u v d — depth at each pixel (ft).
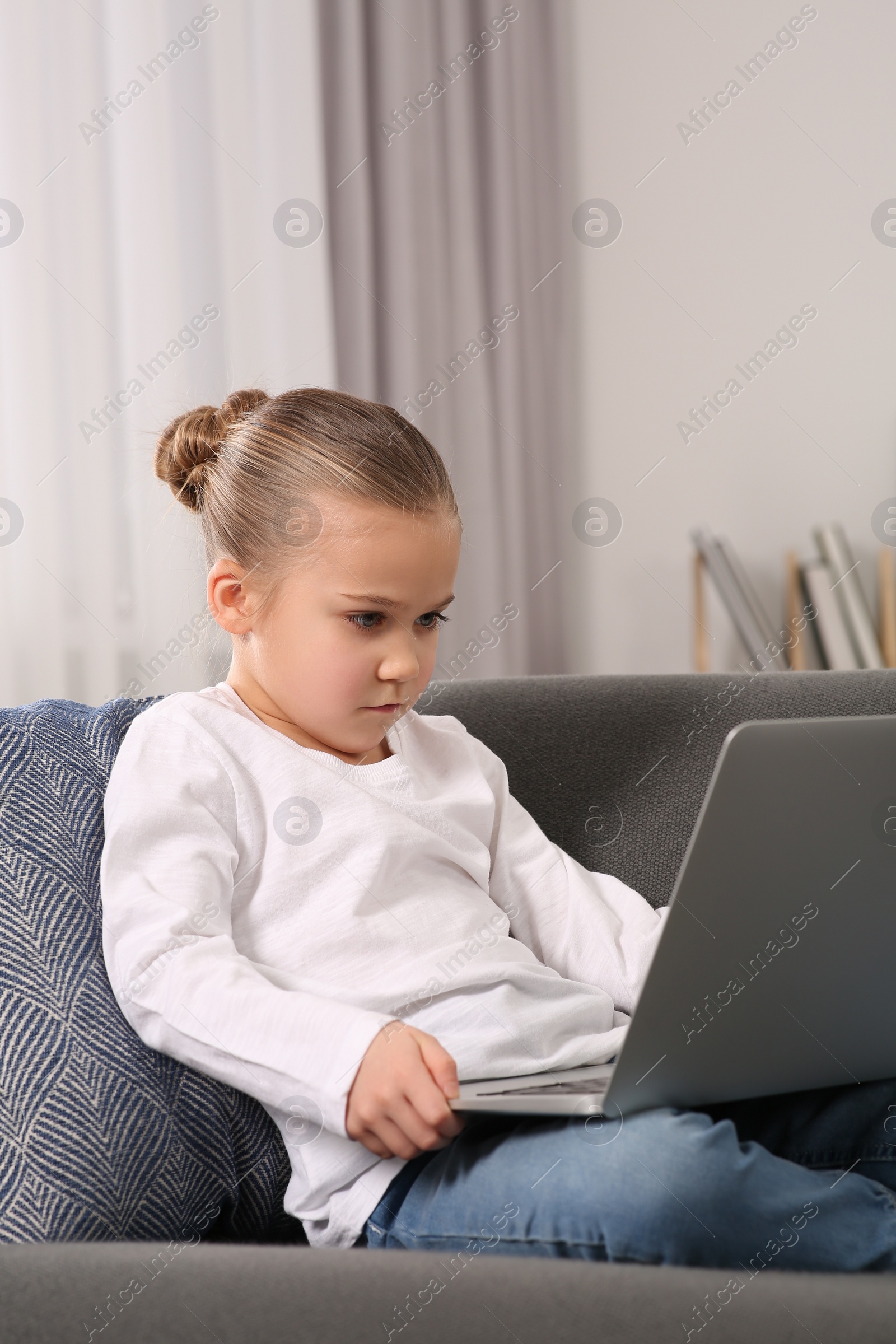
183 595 5.95
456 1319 1.22
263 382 7.30
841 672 3.50
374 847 2.63
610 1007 2.70
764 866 1.82
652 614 9.66
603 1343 1.17
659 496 9.64
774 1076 2.10
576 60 9.44
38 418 6.27
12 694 6.19
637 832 3.22
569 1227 1.84
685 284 9.61
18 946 2.31
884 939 1.98
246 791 2.63
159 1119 2.20
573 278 9.47
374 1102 2.02
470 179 8.70
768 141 9.58
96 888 2.48
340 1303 1.26
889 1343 1.15
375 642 2.72
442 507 2.84
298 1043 2.13
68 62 6.44
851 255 9.62
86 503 6.43
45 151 6.36
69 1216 2.02
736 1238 1.80
